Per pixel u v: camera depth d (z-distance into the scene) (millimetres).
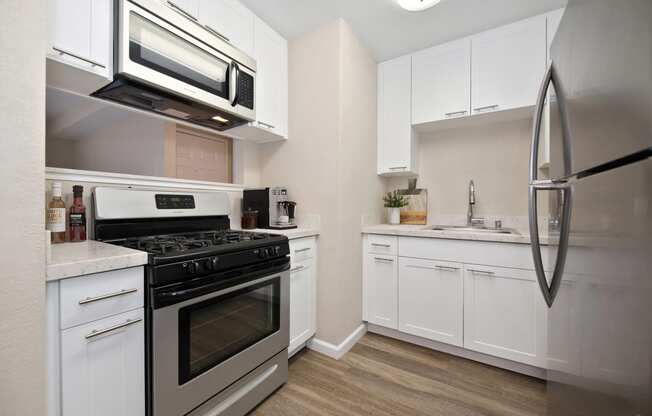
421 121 2248
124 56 1116
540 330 1589
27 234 751
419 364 1790
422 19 1881
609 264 620
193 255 1090
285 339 1592
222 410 1227
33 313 754
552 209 1105
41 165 784
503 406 1424
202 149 2121
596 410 676
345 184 1960
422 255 1957
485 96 1991
